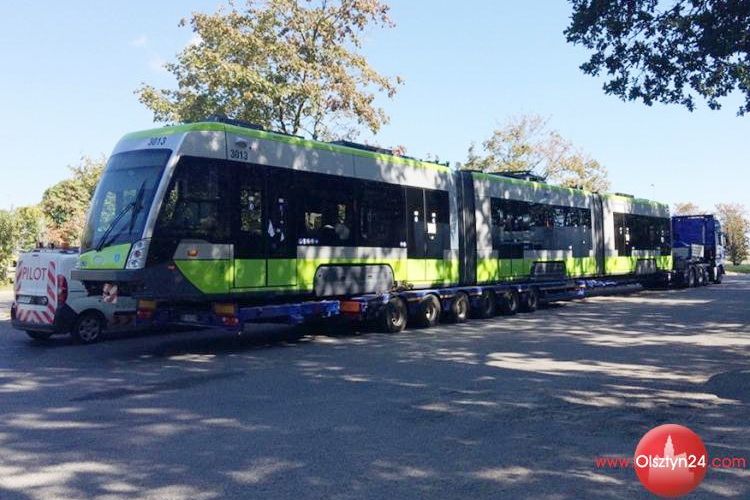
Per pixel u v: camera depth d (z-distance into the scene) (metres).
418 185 15.84
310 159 13.08
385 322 14.52
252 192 11.88
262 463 5.64
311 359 11.09
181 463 5.64
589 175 41.88
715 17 12.10
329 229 13.36
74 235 35.94
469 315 17.48
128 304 13.62
